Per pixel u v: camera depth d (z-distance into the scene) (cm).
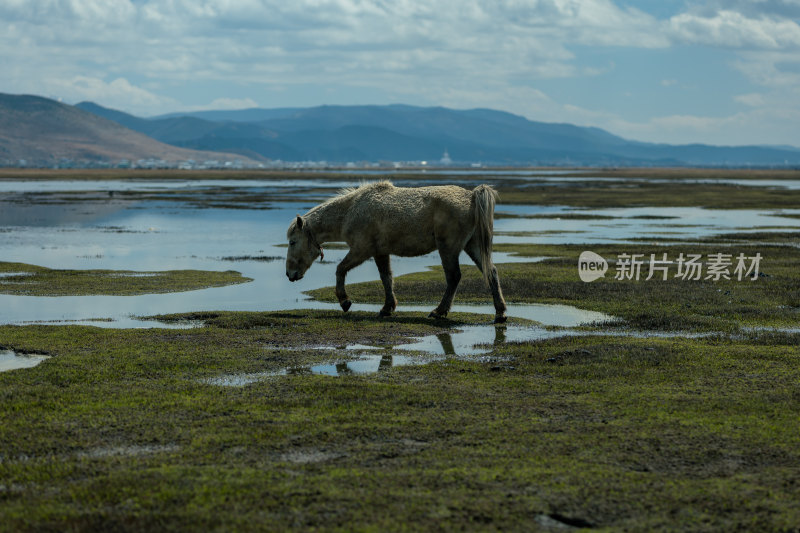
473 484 708
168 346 1327
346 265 1725
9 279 2292
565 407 959
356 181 14100
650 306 1789
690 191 9988
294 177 17200
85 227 4491
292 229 1769
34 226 4547
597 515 646
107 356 1238
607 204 7100
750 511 654
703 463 764
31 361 1241
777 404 962
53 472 746
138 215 5541
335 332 1488
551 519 644
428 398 998
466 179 15038
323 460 776
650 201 7556
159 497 680
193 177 17450
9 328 1477
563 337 1428
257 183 13062
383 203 1673
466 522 634
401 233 1662
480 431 862
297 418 912
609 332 1507
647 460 771
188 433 859
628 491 693
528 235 4056
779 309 1725
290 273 1786
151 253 3158
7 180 14888
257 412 937
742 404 963
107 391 1033
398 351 1323
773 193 9394
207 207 6475
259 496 682
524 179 15900
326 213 1752
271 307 1839
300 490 695
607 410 945
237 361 1222
